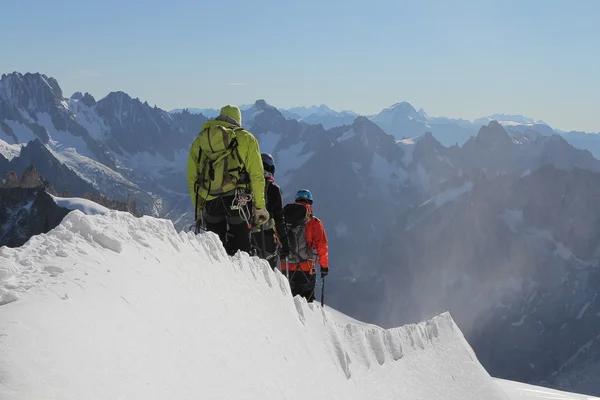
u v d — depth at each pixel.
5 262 3.15
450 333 9.40
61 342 2.52
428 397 7.51
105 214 4.59
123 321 3.09
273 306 6.07
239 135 7.32
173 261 4.64
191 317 3.92
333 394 5.60
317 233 9.60
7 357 2.22
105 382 2.50
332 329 7.12
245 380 3.81
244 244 7.57
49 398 2.14
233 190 7.35
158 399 2.72
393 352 7.88
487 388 8.83
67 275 3.19
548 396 10.77
